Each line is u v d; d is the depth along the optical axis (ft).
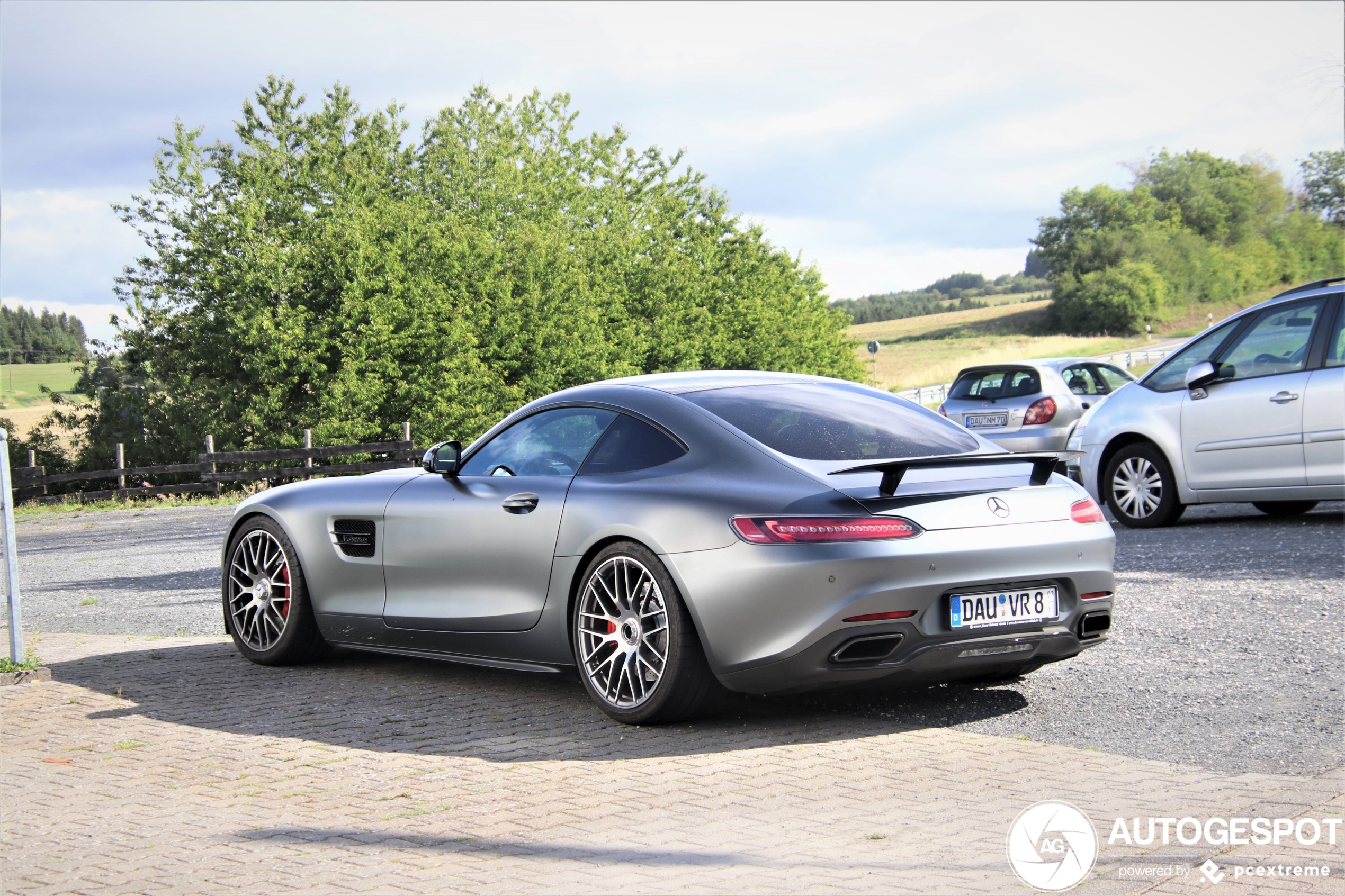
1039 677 16.10
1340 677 15.14
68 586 32.55
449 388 112.47
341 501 18.04
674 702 13.56
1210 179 388.16
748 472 13.73
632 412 15.21
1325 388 26.96
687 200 163.94
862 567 12.53
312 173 120.78
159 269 113.70
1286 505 33.01
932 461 12.98
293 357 110.32
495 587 15.81
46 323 116.26
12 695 16.96
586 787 11.68
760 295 166.30
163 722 15.12
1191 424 29.53
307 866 9.62
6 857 10.14
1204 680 15.46
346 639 18.11
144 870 9.68
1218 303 373.81
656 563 13.61
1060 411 41.88
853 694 15.55
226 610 19.48
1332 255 379.35
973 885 8.67
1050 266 394.93
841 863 9.23
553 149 156.76
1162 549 26.86
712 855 9.52
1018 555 13.33
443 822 10.70
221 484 76.64
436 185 141.28
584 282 133.28
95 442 113.60
